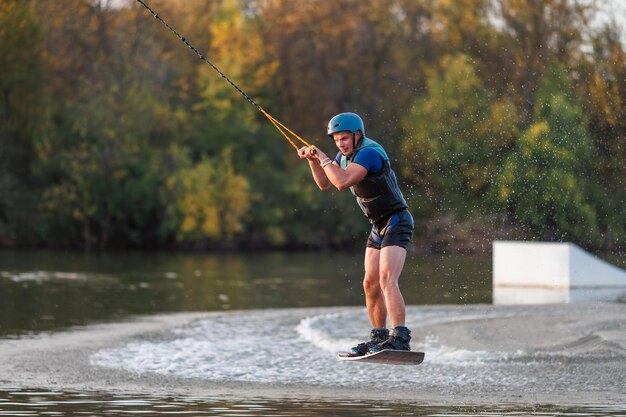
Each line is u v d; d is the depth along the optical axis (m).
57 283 66.06
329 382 27.91
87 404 24.20
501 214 115.44
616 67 111.75
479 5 138.62
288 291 61.78
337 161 25.16
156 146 138.00
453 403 24.61
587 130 108.56
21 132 126.00
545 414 23.16
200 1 157.75
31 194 128.75
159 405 24.11
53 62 132.88
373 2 152.50
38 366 30.73
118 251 123.06
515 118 119.88
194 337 37.84
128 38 139.25
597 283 63.31
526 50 125.06
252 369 30.33
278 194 142.38
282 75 155.50
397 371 29.70
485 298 55.34
